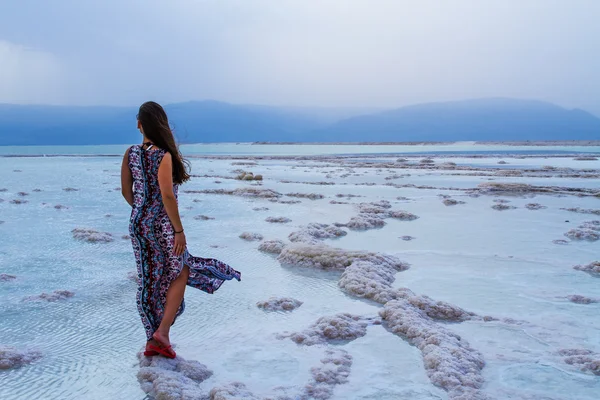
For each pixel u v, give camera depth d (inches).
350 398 134.0
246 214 464.4
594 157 1670.8
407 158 1708.9
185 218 440.5
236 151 3011.8
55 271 263.9
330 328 177.6
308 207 509.7
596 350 164.4
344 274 249.1
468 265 274.5
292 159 1702.8
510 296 221.6
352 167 1197.7
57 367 153.5
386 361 157.0
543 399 132.6
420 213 467.5
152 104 151.3
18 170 1088.2
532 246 321.1
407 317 185.3
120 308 207.5
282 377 145.9
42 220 426.0
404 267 270.1
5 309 205.3
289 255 286.2
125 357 160.7
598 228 381.4
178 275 153.6
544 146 3639.3
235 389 135.3
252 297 221.6
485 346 168.4
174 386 135.5
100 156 1996.8
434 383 141.8
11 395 136.1
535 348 166.6
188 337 176.4
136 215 150.5
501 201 551.8
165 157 147.4
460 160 1530.5
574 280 245.9
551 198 576.1
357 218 410.0
